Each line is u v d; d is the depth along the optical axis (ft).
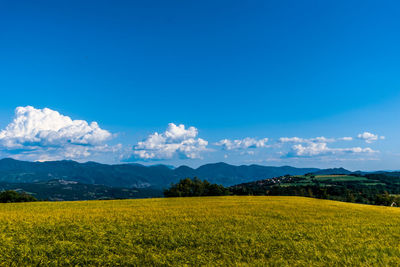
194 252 35.22
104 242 39.75
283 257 33.37
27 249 34.94
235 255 33.81
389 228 53.62
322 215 71.56
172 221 57.16
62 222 54.85
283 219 62.75
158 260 31.63
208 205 99.30
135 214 69.10
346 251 35.86
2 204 115.55
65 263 31.14
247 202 114.93
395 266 30.40
